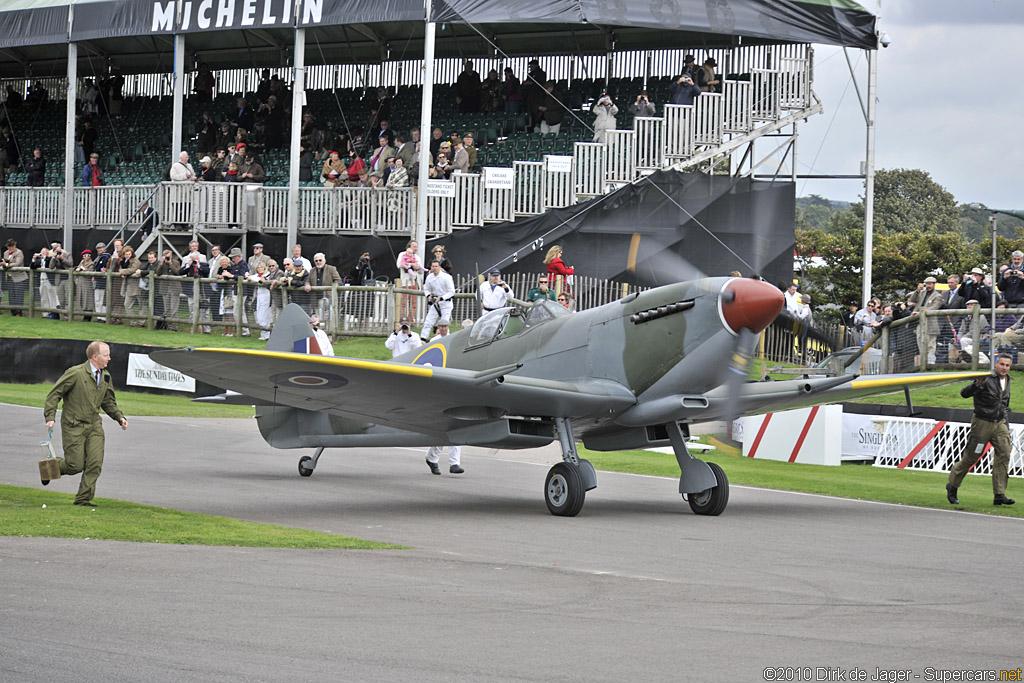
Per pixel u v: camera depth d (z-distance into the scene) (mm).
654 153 35781
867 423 24094
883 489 18609
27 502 13461
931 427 22781
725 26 34281
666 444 15328
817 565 10953
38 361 32625
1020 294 27812
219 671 6664
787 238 32969
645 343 14531
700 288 14102
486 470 20547
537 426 15500
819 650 7504
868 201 35406
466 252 35031
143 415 27297
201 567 9773
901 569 10867
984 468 22203
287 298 34594
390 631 7695
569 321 15773
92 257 43125
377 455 22484
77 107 51250
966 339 27344
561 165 35625
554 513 14445
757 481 19609
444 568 10133
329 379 13672
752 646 7559
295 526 12758
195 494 15438
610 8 33969
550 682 6633
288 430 18688
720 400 14516
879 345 30453
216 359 12930
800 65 36438
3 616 7793
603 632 7832
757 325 13789
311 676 6617
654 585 9609
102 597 8461
